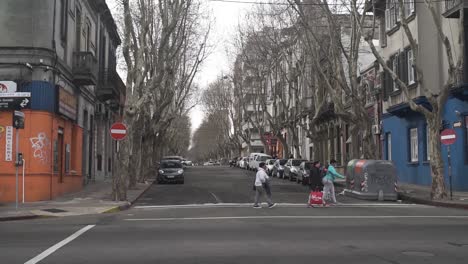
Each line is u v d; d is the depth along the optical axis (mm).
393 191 23188
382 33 32781
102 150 36312
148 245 10500
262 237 11570
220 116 81938
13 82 20859
